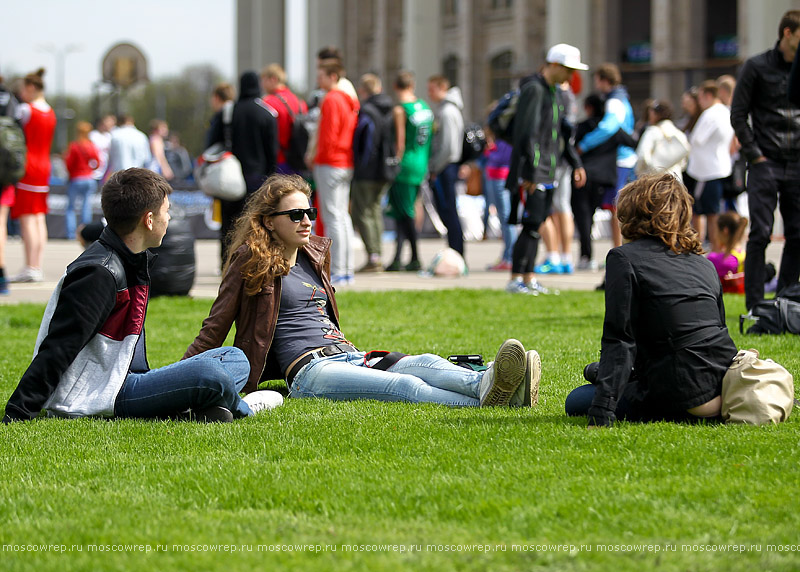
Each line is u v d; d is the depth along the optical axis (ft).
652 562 32.37
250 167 139.74
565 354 78.84
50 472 45.39
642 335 51.96
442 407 58.44
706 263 53.11
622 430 50.14
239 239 62.54
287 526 36.78
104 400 56.24
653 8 482.69
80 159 238.89
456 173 160.25
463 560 32.81
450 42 623.36
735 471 42.75
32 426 54.19
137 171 55.98
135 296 56.95
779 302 86.79
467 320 102.01
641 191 52.90
